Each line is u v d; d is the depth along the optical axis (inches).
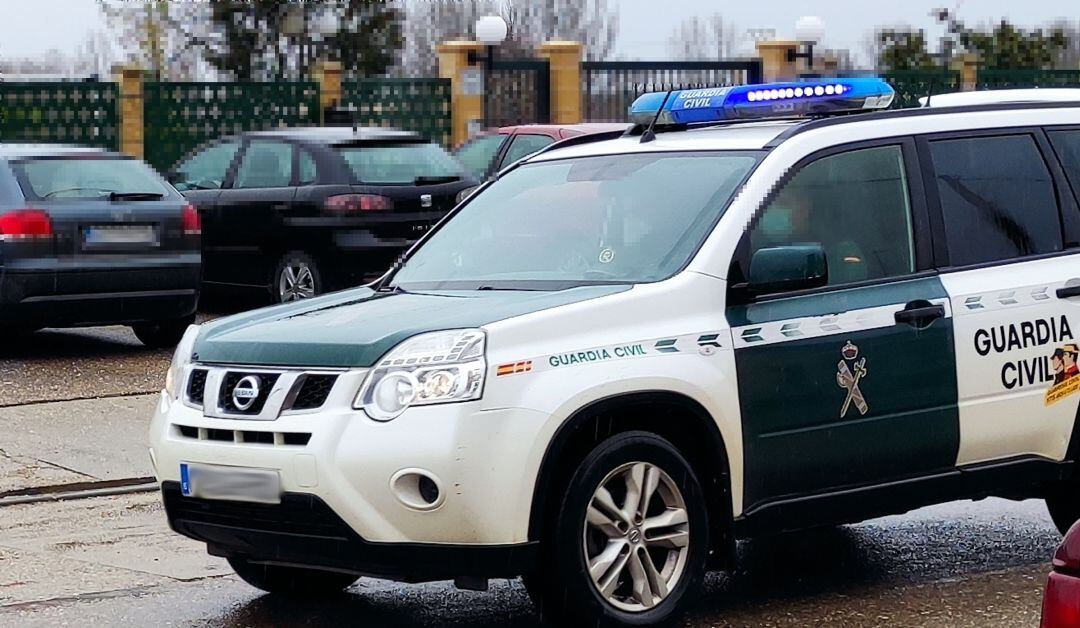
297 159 714.8
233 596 317.4
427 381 260.2
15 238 589.0
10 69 1769.2
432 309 282.5
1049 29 1628.9
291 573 309.7
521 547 262.1
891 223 312.0
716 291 286.8
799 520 294.4
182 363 289.6
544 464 262.4
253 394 270.8
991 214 324.2
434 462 256.5
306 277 706.8
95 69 1895.9
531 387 262.7
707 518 285.7
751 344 287.0
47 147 624.4
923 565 339.0
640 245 298.7
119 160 626.8
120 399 539.5
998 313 315.6
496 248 319.0
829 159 308.3
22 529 380.5
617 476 274.8
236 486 269.1
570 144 347.3
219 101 1183.6
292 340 273.7
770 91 326.3
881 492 302.7
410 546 259.6
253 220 722.8
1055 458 325.1
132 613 304.3
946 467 311.4
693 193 304.2
